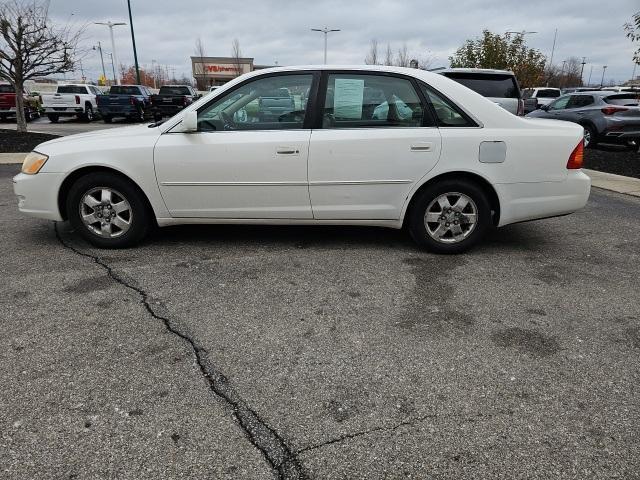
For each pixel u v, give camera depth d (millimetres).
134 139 4484
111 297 3717
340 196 4488
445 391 2648
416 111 4426
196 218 4645
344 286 3982
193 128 4324
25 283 3947
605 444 2275
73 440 2264
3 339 3098
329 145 4355
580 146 4508
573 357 2990
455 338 3195
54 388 2625
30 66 13320
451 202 4590
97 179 4543
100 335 3168
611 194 7859
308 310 3557
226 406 2510
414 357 2969
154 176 4477
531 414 2473
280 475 2090
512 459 2186
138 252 4707
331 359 2939
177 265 4391
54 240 5016
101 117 25672
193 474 2088
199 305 3613
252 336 3189
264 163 4395
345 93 4422
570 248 5020
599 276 4273
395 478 2082
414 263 4500
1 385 2641
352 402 2555
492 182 4441
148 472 2094
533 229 5699
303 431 2346
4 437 2273
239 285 3975
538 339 3195
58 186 4566
